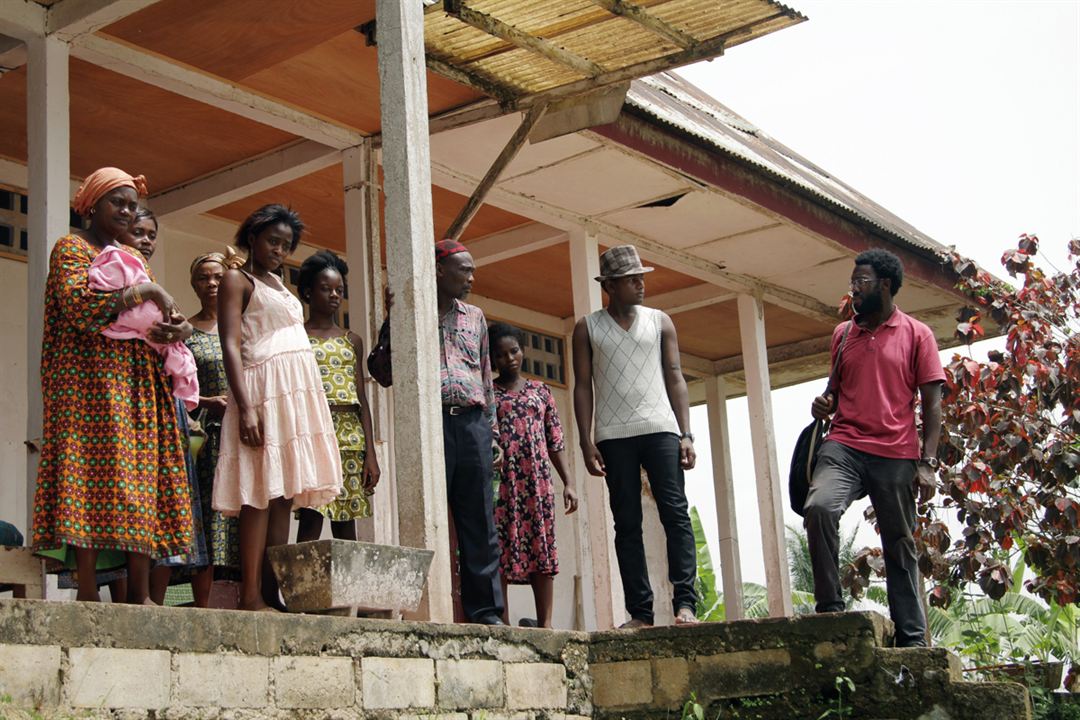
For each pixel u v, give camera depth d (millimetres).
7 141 8414
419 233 5805
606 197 9516
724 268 11219
